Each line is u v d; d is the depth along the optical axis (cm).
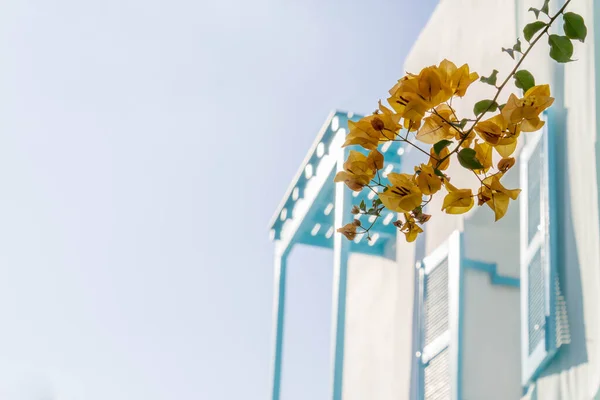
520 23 580
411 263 732
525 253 488
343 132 697
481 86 634
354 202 720
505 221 573
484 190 145
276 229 838
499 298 561
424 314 641
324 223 790
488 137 142
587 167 457
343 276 665
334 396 635
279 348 792
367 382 808
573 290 452
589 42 472
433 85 140
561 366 452
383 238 796
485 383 559
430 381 616
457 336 565
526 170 505
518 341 534
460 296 576
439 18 745
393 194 144
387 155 747
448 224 659
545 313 454
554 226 468
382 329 788
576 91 480
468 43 675
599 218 442
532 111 139
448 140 147
